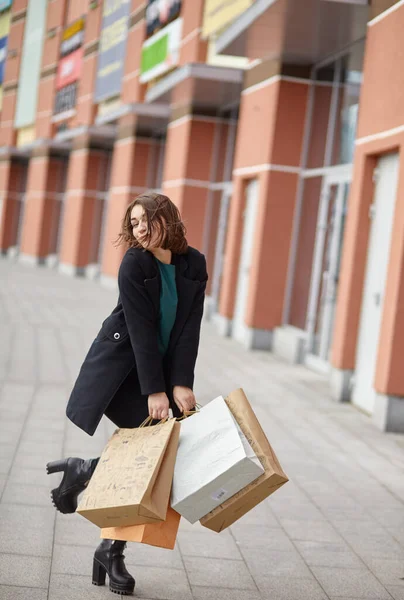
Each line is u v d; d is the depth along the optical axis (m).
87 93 27.30
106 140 25.30
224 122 17.31
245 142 13.91
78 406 3.44
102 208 27.27
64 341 11.70
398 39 8.17
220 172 17.31
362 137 9.00
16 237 37.09
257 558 4.25
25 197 36.19
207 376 10.04
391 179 8.50
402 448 7.22
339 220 11.00
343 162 11.15
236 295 14.38
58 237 31.91
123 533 3.26
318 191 11.98
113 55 24.27
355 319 9.07
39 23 33.81
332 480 5.98
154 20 19.98
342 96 11.40
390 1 8.32
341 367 9.09
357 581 4.05
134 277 3.40
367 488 5.86
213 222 17.44
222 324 14.56
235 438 3.16
